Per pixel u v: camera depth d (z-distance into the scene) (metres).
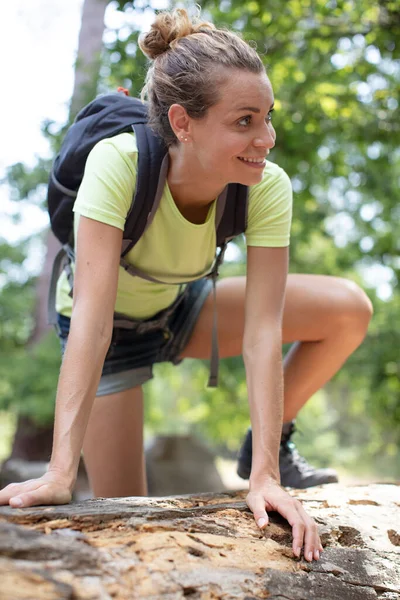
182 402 12.00
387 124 6.34
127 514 1.68
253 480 1.96
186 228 2.14
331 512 2.08
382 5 5.56
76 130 2.24
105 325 1.92
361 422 19.91
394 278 8.91
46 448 8.91
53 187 2.34
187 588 1.47
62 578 1.35
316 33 6.02
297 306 2.57
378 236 9.12
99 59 6.55
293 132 6.14
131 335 2.60
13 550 1.38
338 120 6.30
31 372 7.99
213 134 1.91
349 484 2.49
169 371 10.31
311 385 2.72
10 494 1.69
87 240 1.96
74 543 1.49
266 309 2.15
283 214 2.17
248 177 1.97
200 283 2.69
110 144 2.05
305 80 6.12
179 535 1.63
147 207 2.05
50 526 1.55
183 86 1.91
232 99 1.87
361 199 9.26
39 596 1.26
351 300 2.60
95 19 8.58
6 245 10.88
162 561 1.52
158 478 7.93
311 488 2.42
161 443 8.18
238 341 2.70
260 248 2.18
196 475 8.03
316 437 14.01
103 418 2.64
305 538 1.79
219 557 1.61
